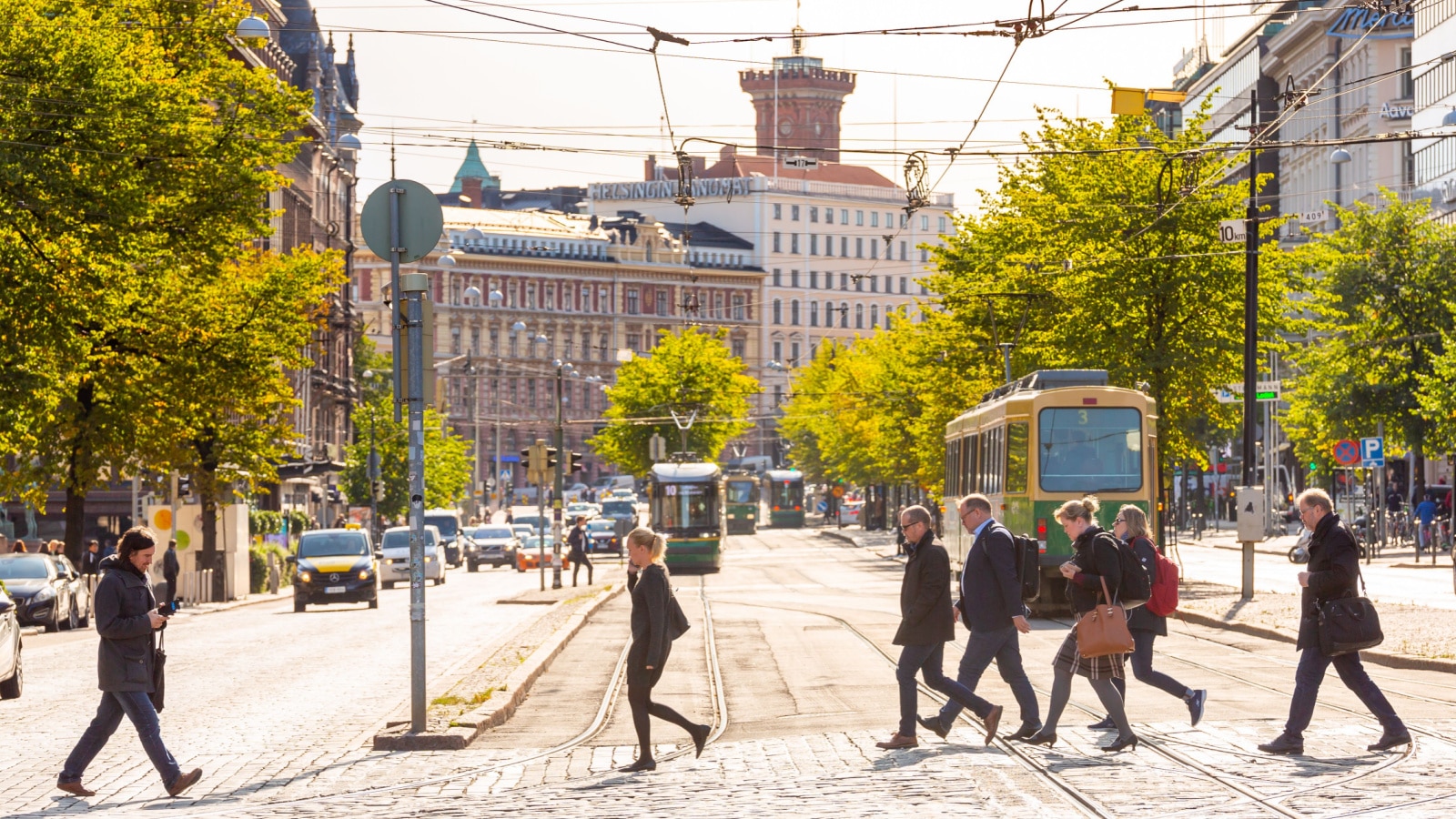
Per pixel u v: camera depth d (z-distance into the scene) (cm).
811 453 16338
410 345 1980
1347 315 7169
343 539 5706
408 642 3747
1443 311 7088
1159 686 1839
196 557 6050
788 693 2519
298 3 11662
